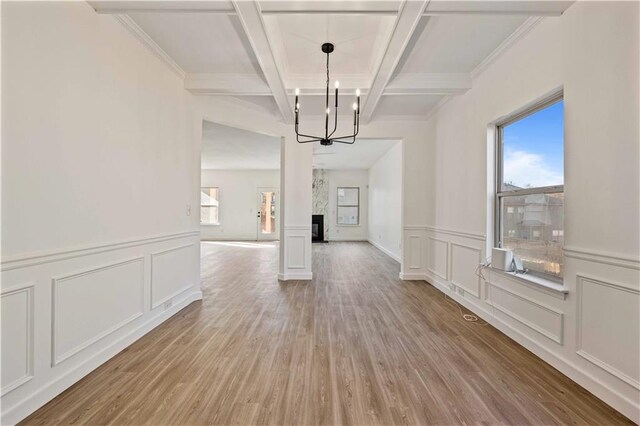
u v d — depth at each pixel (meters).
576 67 2.04
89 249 2.12
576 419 1.69
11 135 1.62
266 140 6.46
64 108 1.93
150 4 2.07
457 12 2.12
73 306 2.01
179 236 3.42
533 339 2.46
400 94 3.69
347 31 2.75
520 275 2.64
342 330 2.91
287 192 4.94
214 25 2.54
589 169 1.95
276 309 3.52
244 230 11.20
